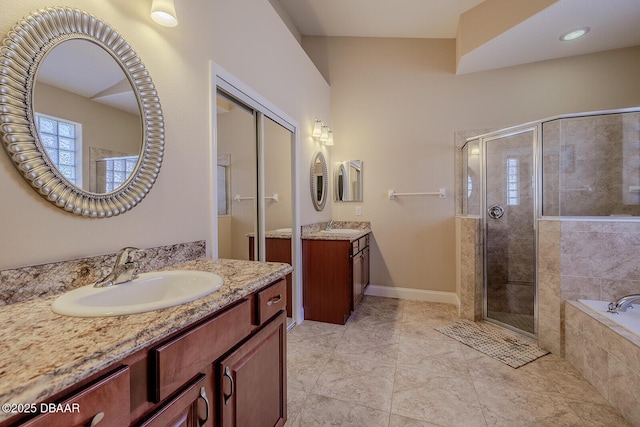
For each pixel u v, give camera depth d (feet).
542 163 8.09
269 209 7.99
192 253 4.73
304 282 9.28
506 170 9.23
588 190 8.09
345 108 12.14
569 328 6.51
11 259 2.63
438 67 11.05
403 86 11.46
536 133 8.19
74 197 3.10
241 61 6.29
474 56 9.40
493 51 9.09
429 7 9.34
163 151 4.20
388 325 8.79
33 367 1.59
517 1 7.68
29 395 1.43
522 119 10.00
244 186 6.85
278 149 8.36
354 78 12.02
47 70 2.87
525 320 8.78
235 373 3.07
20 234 2.70
